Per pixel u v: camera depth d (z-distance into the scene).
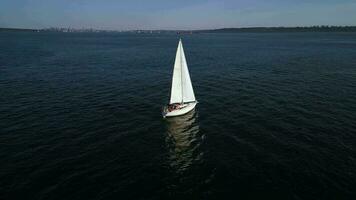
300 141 33.62
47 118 41.50
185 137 35.66
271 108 45.69
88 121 40.59
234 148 32.41
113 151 31.89
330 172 27.03
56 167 28.30
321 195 23.84
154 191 24.94
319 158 29.61
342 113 42.72
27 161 29.30
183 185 25.80
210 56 117.25
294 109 44.97
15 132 36.34
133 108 46.66
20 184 25.44
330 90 56.47
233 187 25.33
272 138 34.62
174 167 28.70
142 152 31.80
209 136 35.81
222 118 41.78
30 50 137.75
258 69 82.38
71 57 113.94
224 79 68.44
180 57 42.44
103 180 26.36
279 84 62.38
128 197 24.09
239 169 28.06
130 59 109.94
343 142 33.12
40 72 77.44
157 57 117.62
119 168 28.42
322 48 148.25
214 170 28.06
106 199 23.75
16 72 76.38
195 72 78.44
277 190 24.66
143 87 61.28
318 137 34.53
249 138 34.84
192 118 42.00
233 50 145.25
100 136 35.72
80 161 29.56
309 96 52.34
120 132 37.00
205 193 24.66
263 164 28.81
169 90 58.78
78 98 52.03
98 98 52.25
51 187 25.16
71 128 38.00
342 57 108.19
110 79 69.44
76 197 23.91
